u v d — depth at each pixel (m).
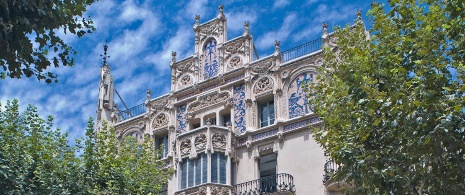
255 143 35.75
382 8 23.17
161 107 40.69
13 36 15.99
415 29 21.48
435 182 20.25
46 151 29.33
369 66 22.50
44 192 27.78
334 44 35.25
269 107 36.59
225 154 35.69
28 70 16.88
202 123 38.34
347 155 21.80
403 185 20.73
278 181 33.78
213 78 38.78
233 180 35.66
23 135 29.59
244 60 38.28
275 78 36.53
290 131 34.72
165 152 39.50
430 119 19.69
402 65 21.75
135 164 32.84
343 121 23.12
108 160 30.75
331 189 31.88
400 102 21.02
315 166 33.22
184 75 40.75
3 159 27.28
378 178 20.72
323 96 24.45
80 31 17.20
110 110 43.44
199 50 40.75
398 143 21.38
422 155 20.70
